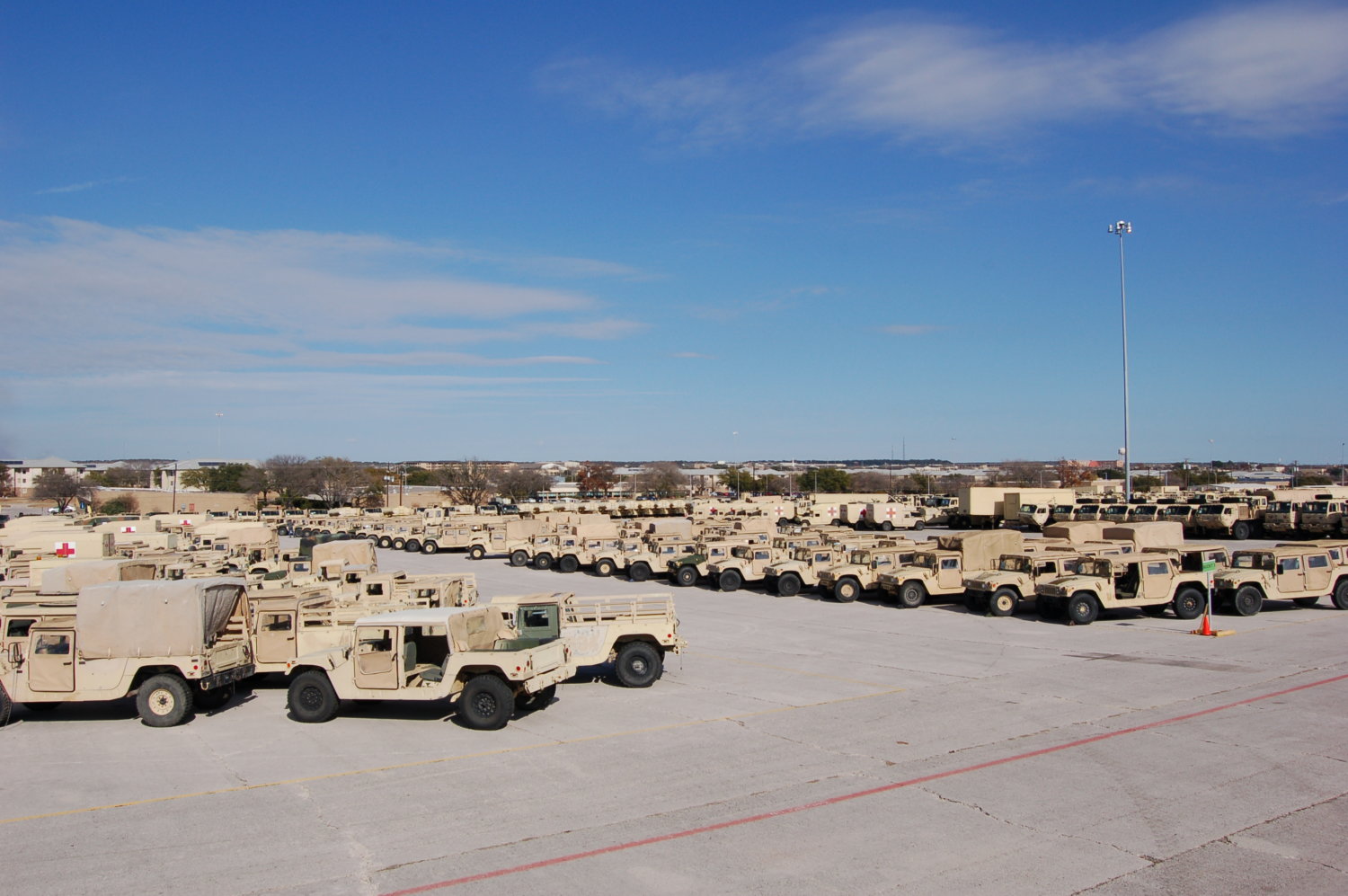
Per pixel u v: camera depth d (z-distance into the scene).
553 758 15.45
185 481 153.38
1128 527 38.62
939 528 72.94
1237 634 26.36
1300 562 30.12
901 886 10.34
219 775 14.80
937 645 25.72
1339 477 140.38
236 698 20.22
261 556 41.84
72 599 19.73
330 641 20.41
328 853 11.52
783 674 22.09
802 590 39.38
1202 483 136.25
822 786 13.82
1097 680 20.81
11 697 17.80
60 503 108.06
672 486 149.38
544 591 38.84
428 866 11.07
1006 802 13.02
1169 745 15.61
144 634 17.88
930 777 14.16
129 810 13.16
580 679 21.73
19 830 12.38
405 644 17.97
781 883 10.46
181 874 10.93
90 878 10.81
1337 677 20.61
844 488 147.62
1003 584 31.23
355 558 35.41
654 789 13.80
